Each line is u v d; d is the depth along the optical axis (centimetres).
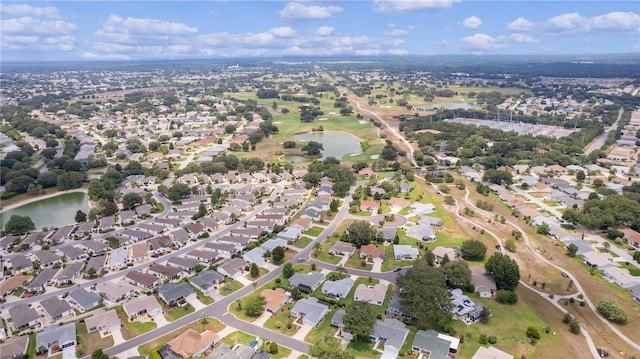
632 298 13900
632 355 11150
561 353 11131
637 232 18438
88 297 13525
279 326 12156
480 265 15725
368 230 17425
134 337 11744
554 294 14012
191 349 10912
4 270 15475
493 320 12450
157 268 15350
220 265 15562
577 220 19000
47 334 11481
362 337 11581
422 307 11700
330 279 14775
